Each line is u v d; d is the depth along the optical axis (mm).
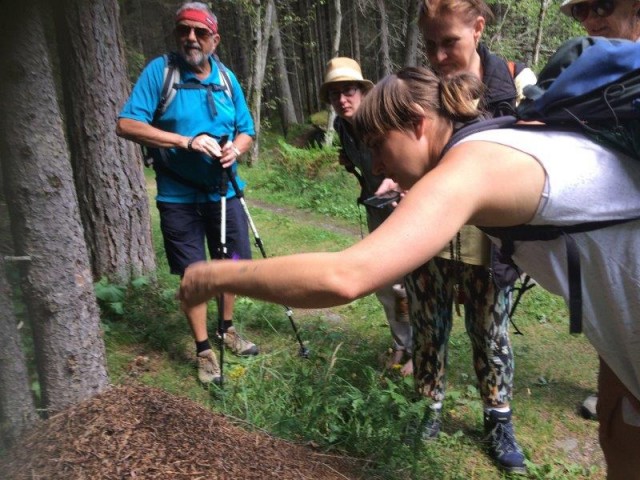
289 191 11180
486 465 3016
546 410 3680
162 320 4055
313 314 4746
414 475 2662
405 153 1673
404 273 1245
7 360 2104
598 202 1459
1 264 2109
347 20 22906
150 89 3406
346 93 3273
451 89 1645
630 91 1451
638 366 1696
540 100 1522
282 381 3256
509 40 14531
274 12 18406
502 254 1631
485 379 3002
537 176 1418
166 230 3578
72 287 2434
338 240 7570
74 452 2123
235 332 3828
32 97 2242
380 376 3514
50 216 2340
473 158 1395
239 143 3656
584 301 1604
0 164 2270
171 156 3447
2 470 2000
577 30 14438
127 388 2547
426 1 2664
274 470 2324
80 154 4512
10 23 2148
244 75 20469
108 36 4473
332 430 2824
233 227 3686
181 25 3373
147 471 2092
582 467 3104
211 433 2404
